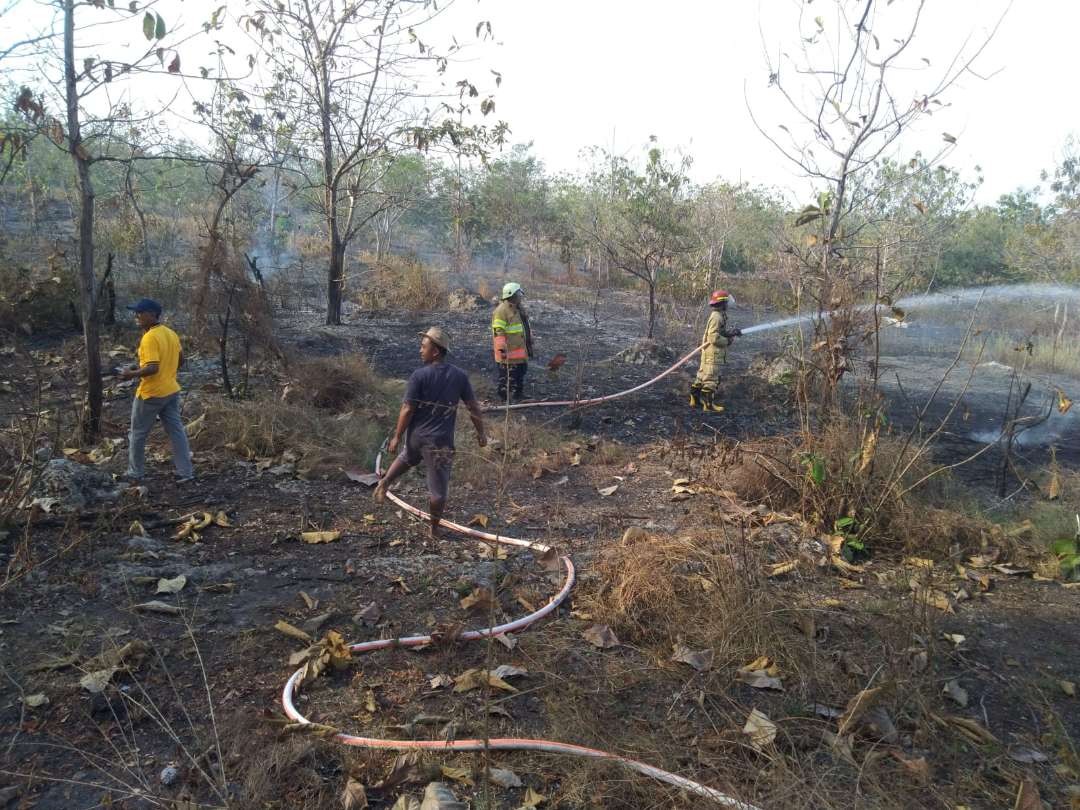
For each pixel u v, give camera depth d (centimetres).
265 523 571
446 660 402
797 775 317
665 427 916
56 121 637
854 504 592
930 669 404
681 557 496
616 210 1686
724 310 991
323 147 1392
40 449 673
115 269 1471
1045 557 571
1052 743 355
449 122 1326
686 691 382
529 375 1159
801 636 429
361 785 302
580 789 307
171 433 638
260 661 392
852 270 667
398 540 558
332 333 1376
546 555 512
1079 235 1834
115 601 439
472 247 2875
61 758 312
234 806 285
